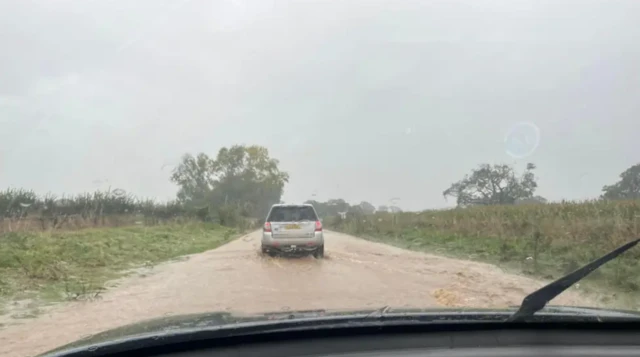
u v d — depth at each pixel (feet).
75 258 41.98
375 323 6.54
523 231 57.11
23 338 19.02
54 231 64.18
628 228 43.11
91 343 6.55
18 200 77.30
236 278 33.81
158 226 96.37
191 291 28.81
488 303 24.98
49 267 35.50
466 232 66.64
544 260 39.78
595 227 48.39
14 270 34.42
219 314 8.05
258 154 236.43
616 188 110.73
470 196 137.59
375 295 27.25
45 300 26.40
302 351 6.24
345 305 24.29
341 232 126.31
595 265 6.76
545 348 6.43
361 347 6.31
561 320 6.79
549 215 66.28
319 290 28.84
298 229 46.83
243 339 6.33
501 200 134.21
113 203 101.91
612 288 28.60
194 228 103.96
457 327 6.64
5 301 25.96
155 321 7.88
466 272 36.29
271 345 6.35
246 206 198.59
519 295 27.30
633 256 35.78
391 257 47.67
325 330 6.44
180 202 139.74
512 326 6.75
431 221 90.43
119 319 22.03
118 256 45.93
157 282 32.35
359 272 36.68
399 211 124.36
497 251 46.96
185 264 42.29
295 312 7.79
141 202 117.80
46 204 85.56
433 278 33.42
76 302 25.79
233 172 232.53
